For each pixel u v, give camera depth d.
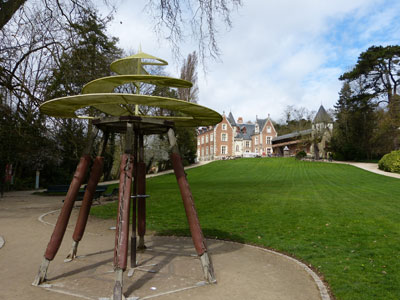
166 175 35.88
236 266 5.26
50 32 9.34
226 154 75.94
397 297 3.89
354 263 5.29
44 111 4.91
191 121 5.68
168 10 7.82
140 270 4.93
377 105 47.59
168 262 5.39
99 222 9.77
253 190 18.64
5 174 23.53
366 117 48.59
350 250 6.11
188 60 33.81
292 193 16.66
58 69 9.94
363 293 4.04
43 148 21.28
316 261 5.47
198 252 4.43
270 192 17.33
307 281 4.52
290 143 64.62
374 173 29.75
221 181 27.50
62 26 9.44
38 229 8.37
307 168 37.50
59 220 4.45
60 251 6.14
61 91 10.27
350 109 49.97
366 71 46.00
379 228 7.96
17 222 9.45
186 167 46.91
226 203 13.13
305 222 8.96
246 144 84.56
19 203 15.10
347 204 12.30
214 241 7.19
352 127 49.69
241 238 7.39
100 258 5.57
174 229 8.50
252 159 54.12
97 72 10.79
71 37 9.68
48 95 10.12
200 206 12.52
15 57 9.75
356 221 8.91
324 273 4.85
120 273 3.69
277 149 74.44
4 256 5.72
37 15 9.22
